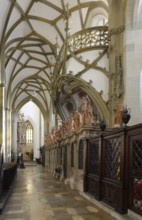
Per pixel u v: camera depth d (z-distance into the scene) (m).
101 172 7.50
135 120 11.78
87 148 9.23
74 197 9.26
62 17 20.11
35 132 49.84
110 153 6.95
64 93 16.05
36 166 35.09
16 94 35.53
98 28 14.10
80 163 10.57
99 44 14.00
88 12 18.89
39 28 22.02
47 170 25.73
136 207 5.33
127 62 12.16
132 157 5.53
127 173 5.75
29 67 28.95
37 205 7.97
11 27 20.11
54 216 6.55
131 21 12.34
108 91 13.45
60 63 16.23
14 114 38.50
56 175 17.80
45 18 20.81
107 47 13.68
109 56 13.32
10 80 28.06
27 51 25.62
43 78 31.25
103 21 18.92
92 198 8.15
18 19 20.12
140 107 11.95
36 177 18.11
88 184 8.97
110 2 13.30
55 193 10.30
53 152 20.91
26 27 21.58
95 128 10.05
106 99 13.48
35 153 49.22
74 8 18.95
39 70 29.81
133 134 5.50
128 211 5.72
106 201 7.01
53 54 24.64
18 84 31.75
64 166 15.05
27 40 23.31
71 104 16.66
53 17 20.58
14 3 18.16
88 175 8.97
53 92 17.33
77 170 10.95
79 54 14.38
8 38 20.95
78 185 10.51
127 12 12.38
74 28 20.30
